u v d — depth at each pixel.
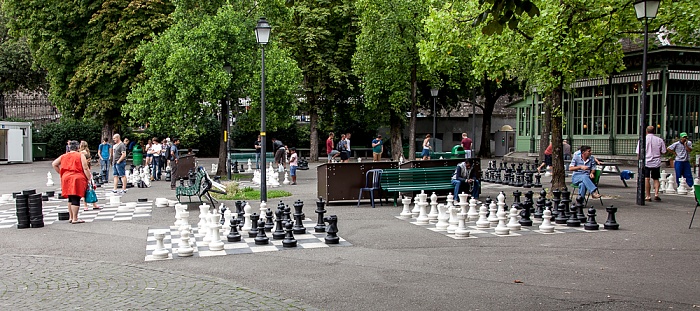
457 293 7.11
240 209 13.27
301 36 38.09
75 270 8.65
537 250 9.83
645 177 16.47
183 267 8.78
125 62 36.19
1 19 51.25
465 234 11.10
